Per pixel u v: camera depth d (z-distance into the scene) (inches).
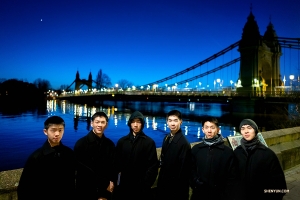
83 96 3378.4
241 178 130.8
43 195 104.0
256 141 134.6
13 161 794.8
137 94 2417.6
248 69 2101.4
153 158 146.9
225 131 1412.4
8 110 2485.2
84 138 136.8
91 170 130.3
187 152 141.4
